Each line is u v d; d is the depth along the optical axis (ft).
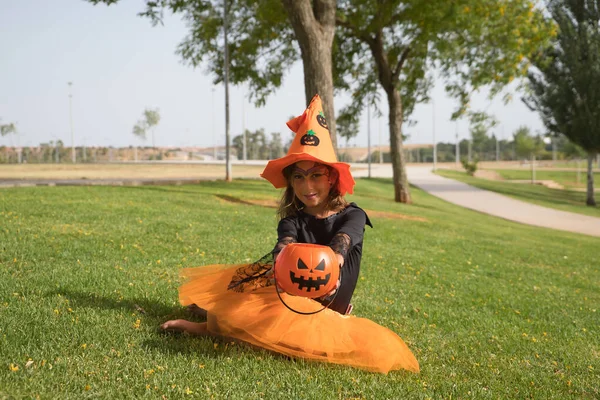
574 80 123.13
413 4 62.13
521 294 26.96
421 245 40.96
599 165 378.94
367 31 70.03
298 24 47.60
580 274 37.83
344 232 11.40
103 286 17.57
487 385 12.21
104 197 48.57
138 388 9.93
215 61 72.79
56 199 44.19
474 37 68.74
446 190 148.66
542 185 210.79
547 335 18.80
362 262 30.07
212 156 435.53
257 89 71.61
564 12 123.24
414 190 138.10
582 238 70.28
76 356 11.13
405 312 19.72
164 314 15.08
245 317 11.62
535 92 130.52
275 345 11.35
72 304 15.08
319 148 11.78
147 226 33.27
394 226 50.06
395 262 31.37
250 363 11.55
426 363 13.38
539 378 13.23
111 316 14.14
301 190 11.88
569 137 132.87
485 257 39.50
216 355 11.89
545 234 69.15
